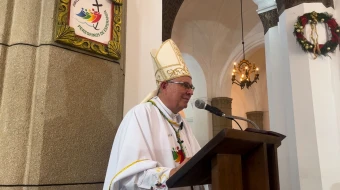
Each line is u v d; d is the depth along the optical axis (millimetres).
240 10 10531
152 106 1924
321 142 3949
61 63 1872
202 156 1123
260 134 1248
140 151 1627
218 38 11141
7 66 1799
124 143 1654
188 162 1156
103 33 2129
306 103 4094
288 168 4961
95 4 2111
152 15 2738
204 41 11148
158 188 1470
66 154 1812
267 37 6102
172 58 1971
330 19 4070
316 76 4094
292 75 4254
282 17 4637
